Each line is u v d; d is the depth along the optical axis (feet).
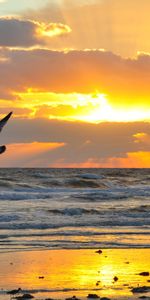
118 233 178.70
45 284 108.99
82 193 377.71
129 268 125.08
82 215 231.30
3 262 130.31
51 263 129.49
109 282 111.14
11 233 174.91
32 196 328.70
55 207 262.88
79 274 118.42
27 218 213.25
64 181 468.34
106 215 232.12
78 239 165.68
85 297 98.73
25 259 134.51
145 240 164.96
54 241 161.17
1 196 319.88
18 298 98.07
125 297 99.04
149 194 376.07
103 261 132.57
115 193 378.94
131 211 247.70
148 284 109.81
